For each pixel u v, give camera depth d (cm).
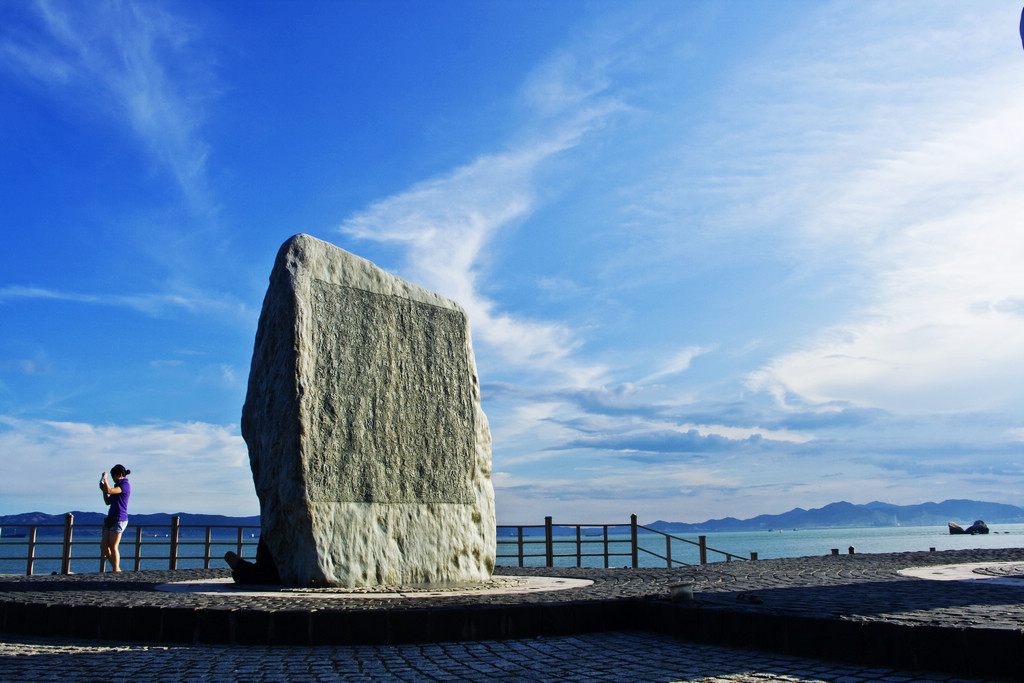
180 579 1016
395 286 986
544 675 439
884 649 454
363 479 888
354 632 549
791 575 938
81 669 451
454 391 1014
